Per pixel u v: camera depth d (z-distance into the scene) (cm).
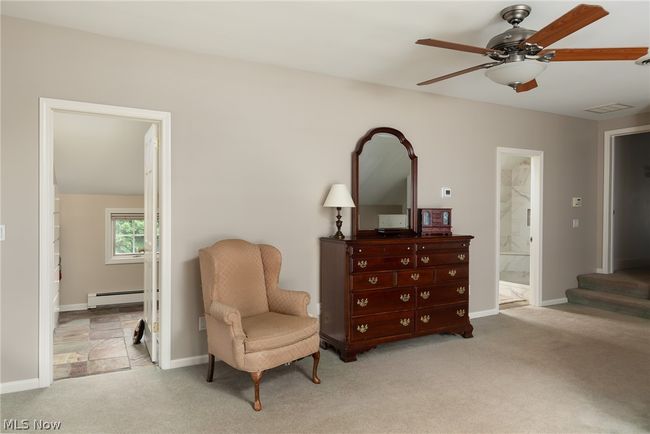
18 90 272
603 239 577
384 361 336
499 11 258
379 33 292
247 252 321
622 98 457
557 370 316
